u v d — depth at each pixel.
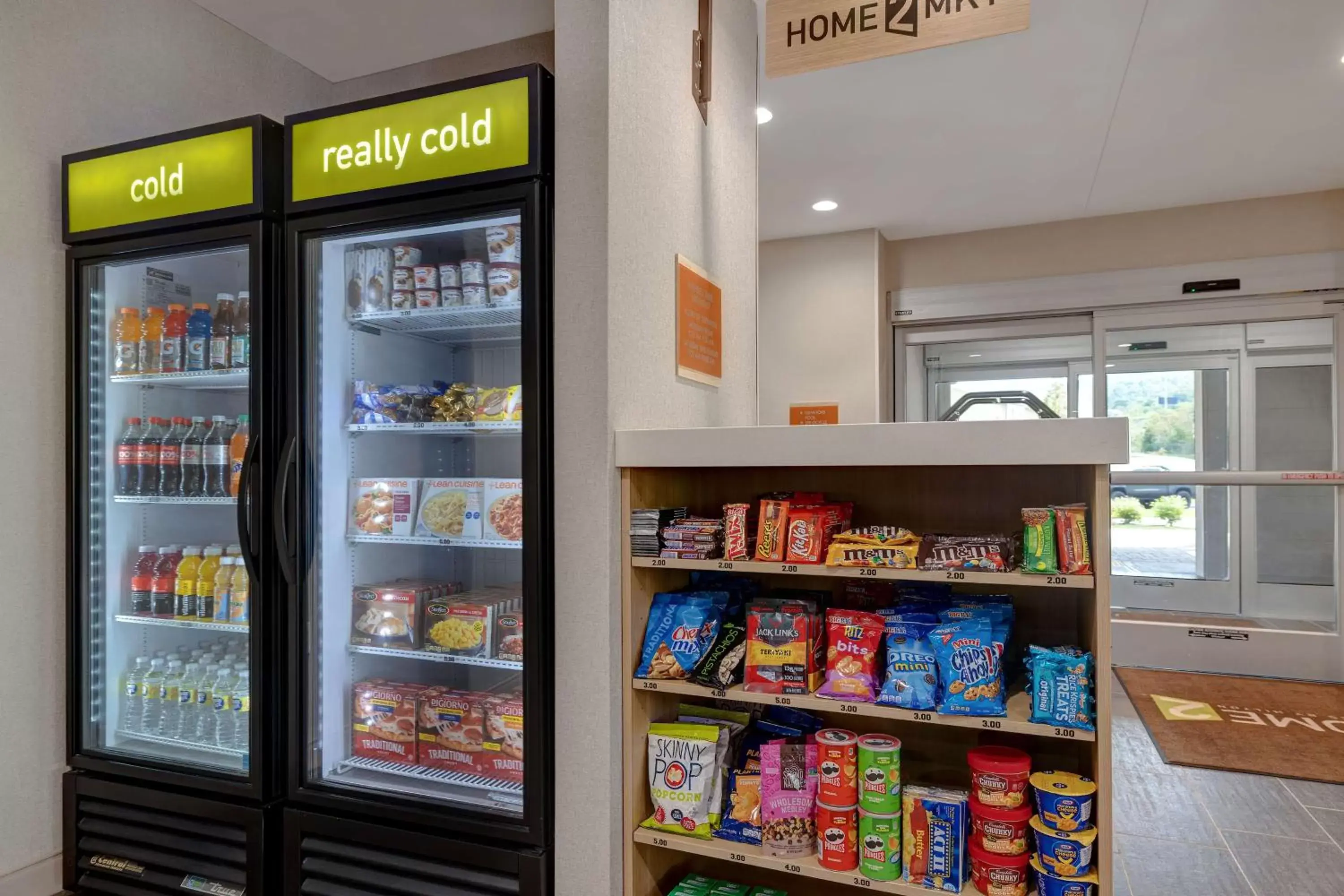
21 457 2.19
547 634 1.77
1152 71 3.22
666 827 1.78
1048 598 1.85
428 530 2.07
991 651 1.54
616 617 1.76
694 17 2.28
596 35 1.76
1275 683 4.51
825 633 1.82
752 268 2.75
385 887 1.85
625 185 1.81
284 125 2.03
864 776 1.59
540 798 1.75
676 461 1.71
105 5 2.39
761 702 1.68
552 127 1.81
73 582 2.23
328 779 2.02
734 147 2.61
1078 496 1.73
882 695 1.59
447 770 2.05
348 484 2.17
